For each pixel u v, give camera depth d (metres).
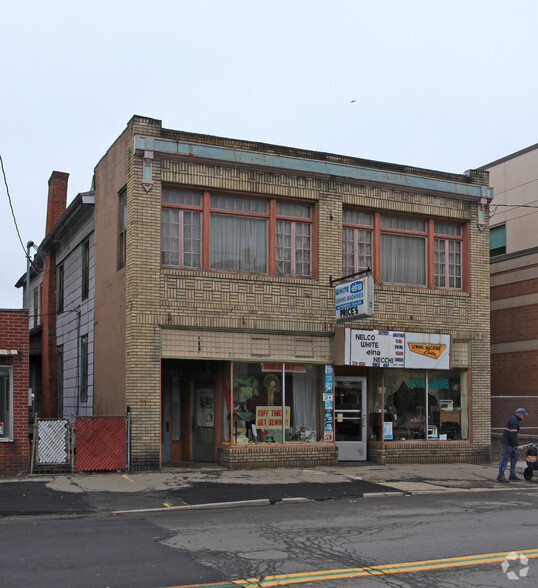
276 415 17.84
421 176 20.00
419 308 19.64
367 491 14.39
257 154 17.88
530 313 25.02
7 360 15.45
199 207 17.44
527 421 24.66
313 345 18.30
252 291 17.61
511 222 26.39
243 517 11.41
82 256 21.89
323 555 8.47
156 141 16.83
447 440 19.88
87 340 20.94
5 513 11.45
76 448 15.66
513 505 12.78
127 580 7.32
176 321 16.70
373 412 19.45
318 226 18.55
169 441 18.69
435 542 9.21
